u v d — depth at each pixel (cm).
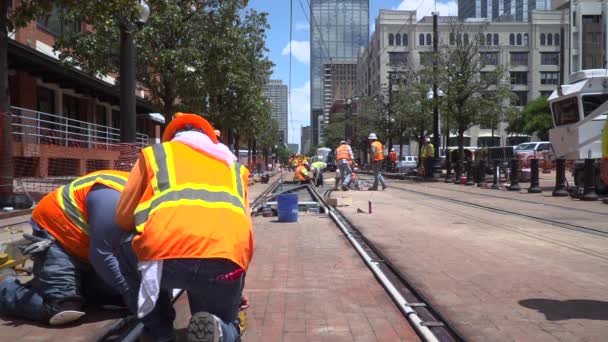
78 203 452
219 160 346
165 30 1505
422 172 3328
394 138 5053
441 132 4288
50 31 2273
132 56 984
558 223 1073
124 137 979
